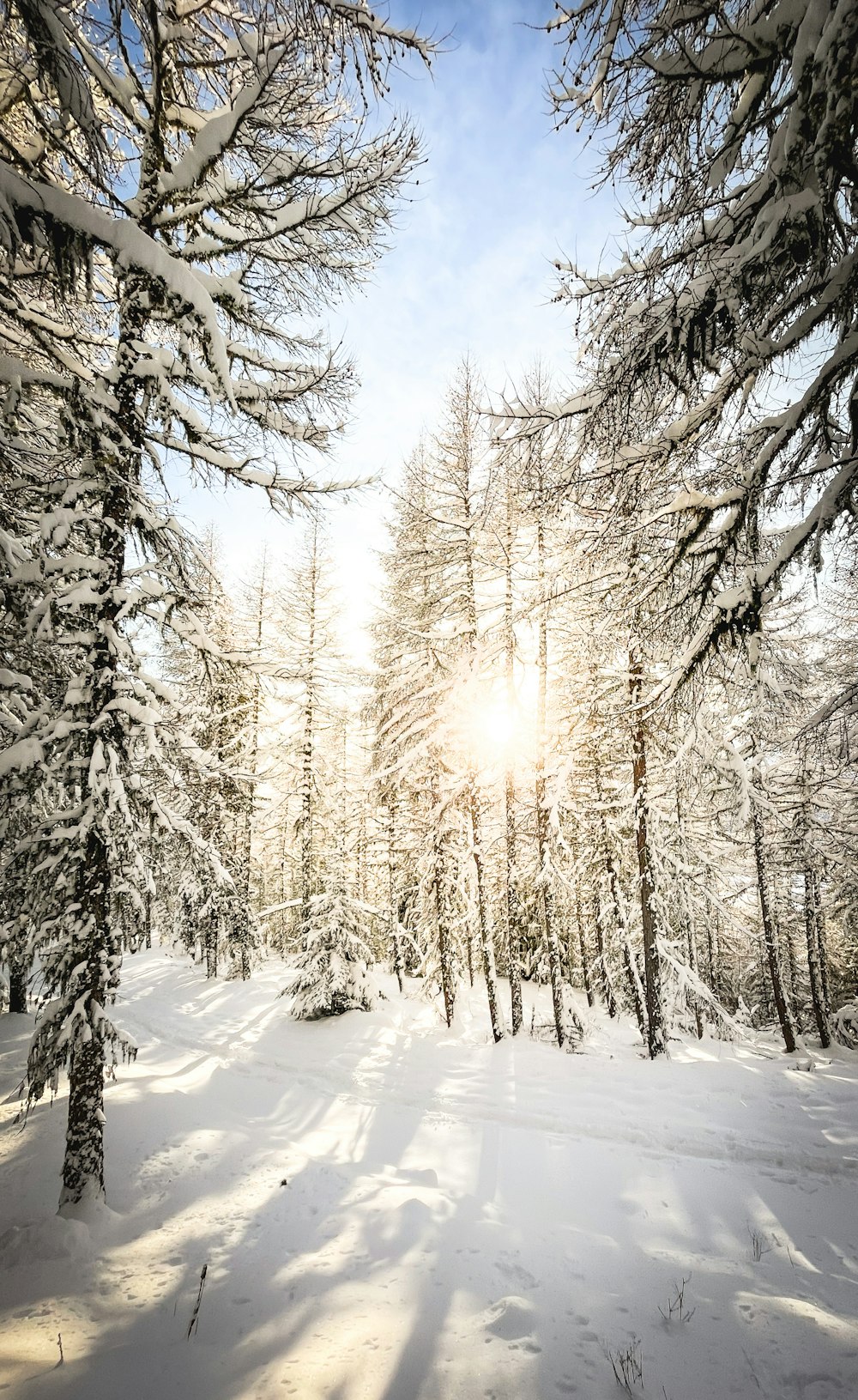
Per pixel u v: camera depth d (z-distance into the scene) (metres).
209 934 17.30
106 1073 10.48
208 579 7.77
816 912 18.23
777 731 12.11
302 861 19.94
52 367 7.54
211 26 5.70
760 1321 4.42
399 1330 4.30
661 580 6.50
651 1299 4.74
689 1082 10.60
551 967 13.80
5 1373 3.84
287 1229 5.75
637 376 4.99
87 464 6.21
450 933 16.39
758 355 4.55
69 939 6.05
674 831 14.23
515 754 14.87
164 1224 5.85
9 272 5.60
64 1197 5.86
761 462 4.83
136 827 6.18
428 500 16.41
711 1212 6.34
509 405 5.72
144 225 6.43
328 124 6.15
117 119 6.62
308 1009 15.53
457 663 14.95
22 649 7.15
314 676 20.56
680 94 3.99
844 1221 6.13
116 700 6.21
